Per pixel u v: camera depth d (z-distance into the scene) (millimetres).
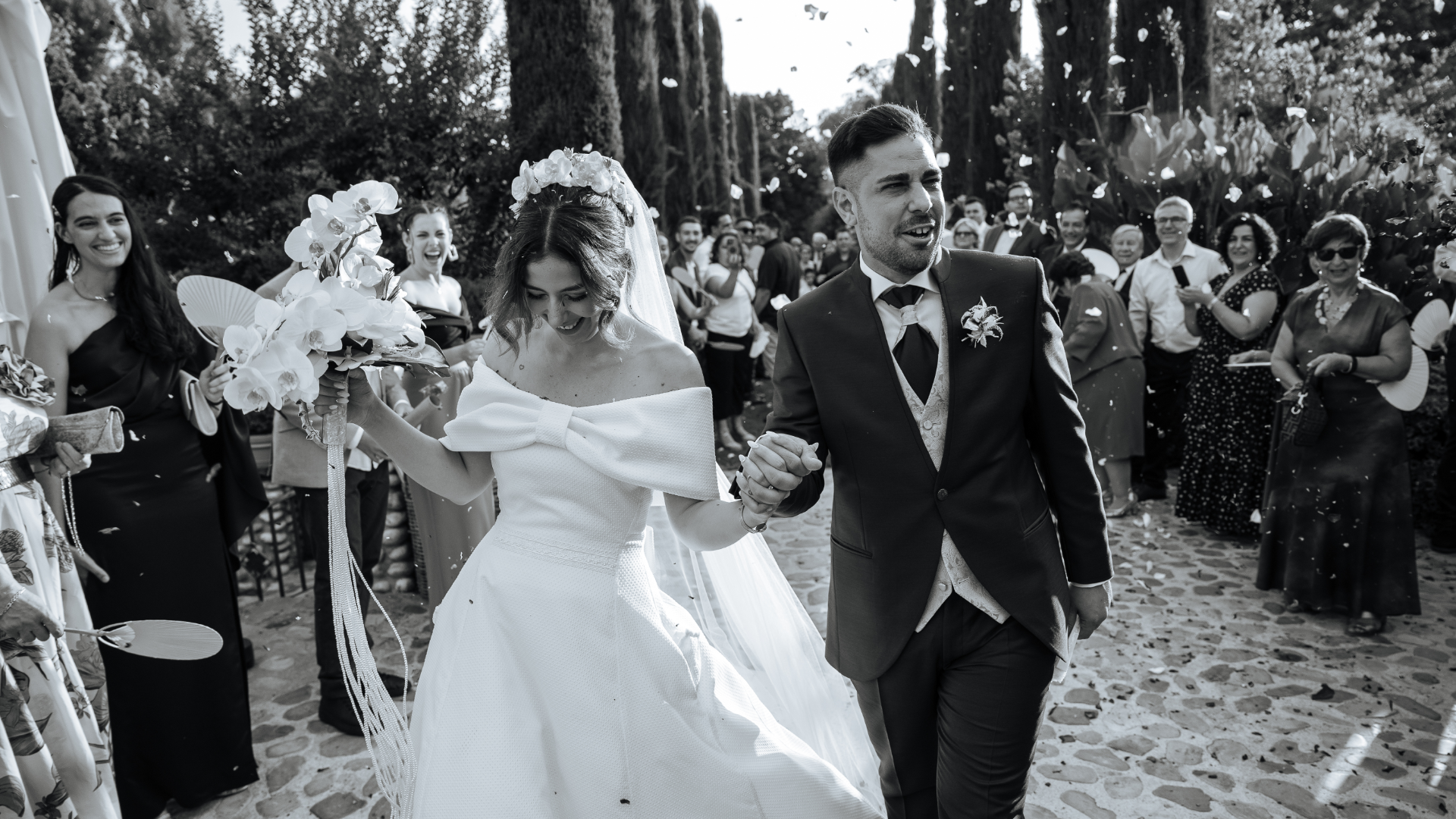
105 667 2738
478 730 1740
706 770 1818
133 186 7527
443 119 7723
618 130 8172
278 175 7398
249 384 1607
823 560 5152
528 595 1808
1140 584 4484
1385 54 13148
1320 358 3775
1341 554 3867
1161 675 3521
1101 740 3070
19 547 2146
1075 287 5602
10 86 2979
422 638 4238
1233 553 4918
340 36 7539
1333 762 2871
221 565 2943
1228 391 5059
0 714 1938
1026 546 1880
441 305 3926
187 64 7742
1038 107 13898
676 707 1825
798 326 1981
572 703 1768
